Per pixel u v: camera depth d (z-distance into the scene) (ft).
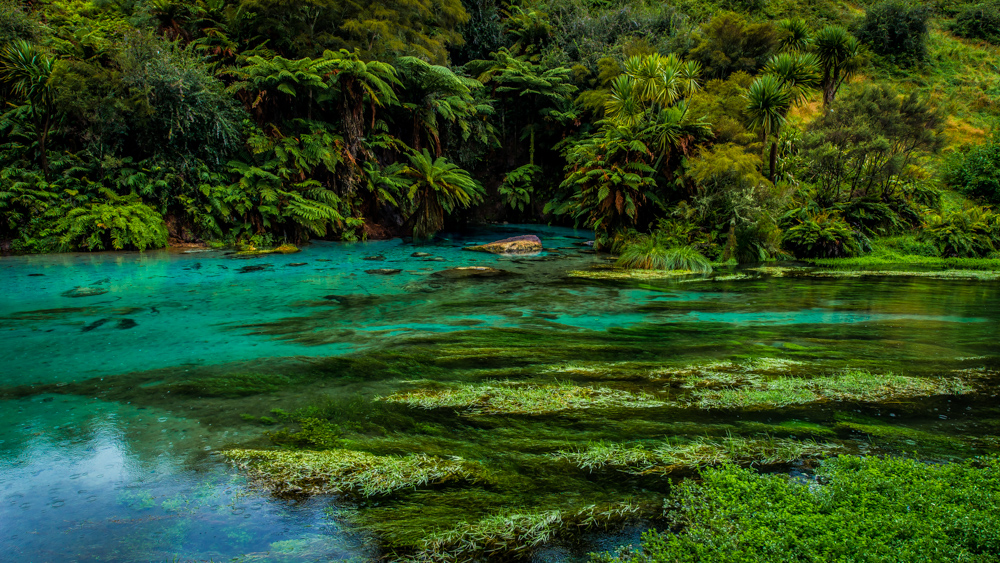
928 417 11.16
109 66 44.96
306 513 7.71
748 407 11.78
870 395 12.47
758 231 47.80
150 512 7.74
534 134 84.43
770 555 6.15
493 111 75.77
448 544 6.93
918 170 63.77
